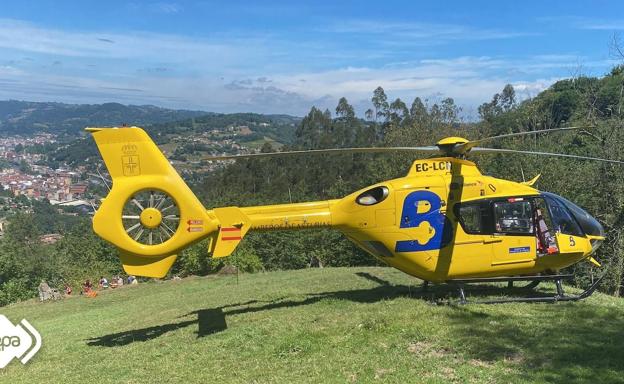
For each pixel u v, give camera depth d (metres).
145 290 20.17
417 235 9.14
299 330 7.93
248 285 15.34
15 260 35.31
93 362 8.20
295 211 9.26
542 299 8.73
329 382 5.82
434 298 9.44
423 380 5.62
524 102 36.59
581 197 20.17
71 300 20.53
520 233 8.99
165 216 8.55
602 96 22.11
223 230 8.84
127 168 8.44
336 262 32.50
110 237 8.36
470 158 24.95
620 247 17.77
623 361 5.71
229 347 7.68
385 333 7.29
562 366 5.68
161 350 8.19
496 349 6.34
